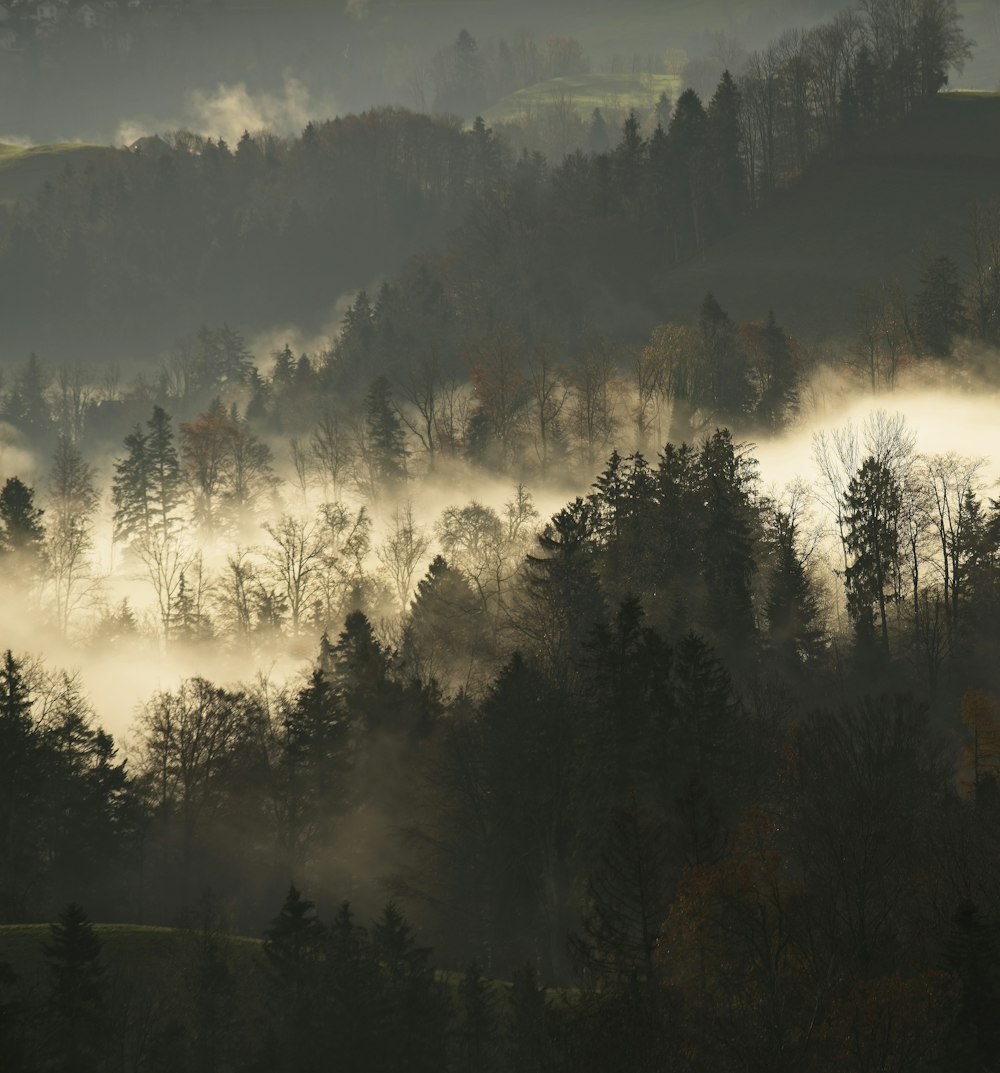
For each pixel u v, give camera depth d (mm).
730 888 171250
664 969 171125
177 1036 184000
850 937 163000
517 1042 181875
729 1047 144875
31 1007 182375
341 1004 185250
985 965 144125
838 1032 142625
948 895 177000
